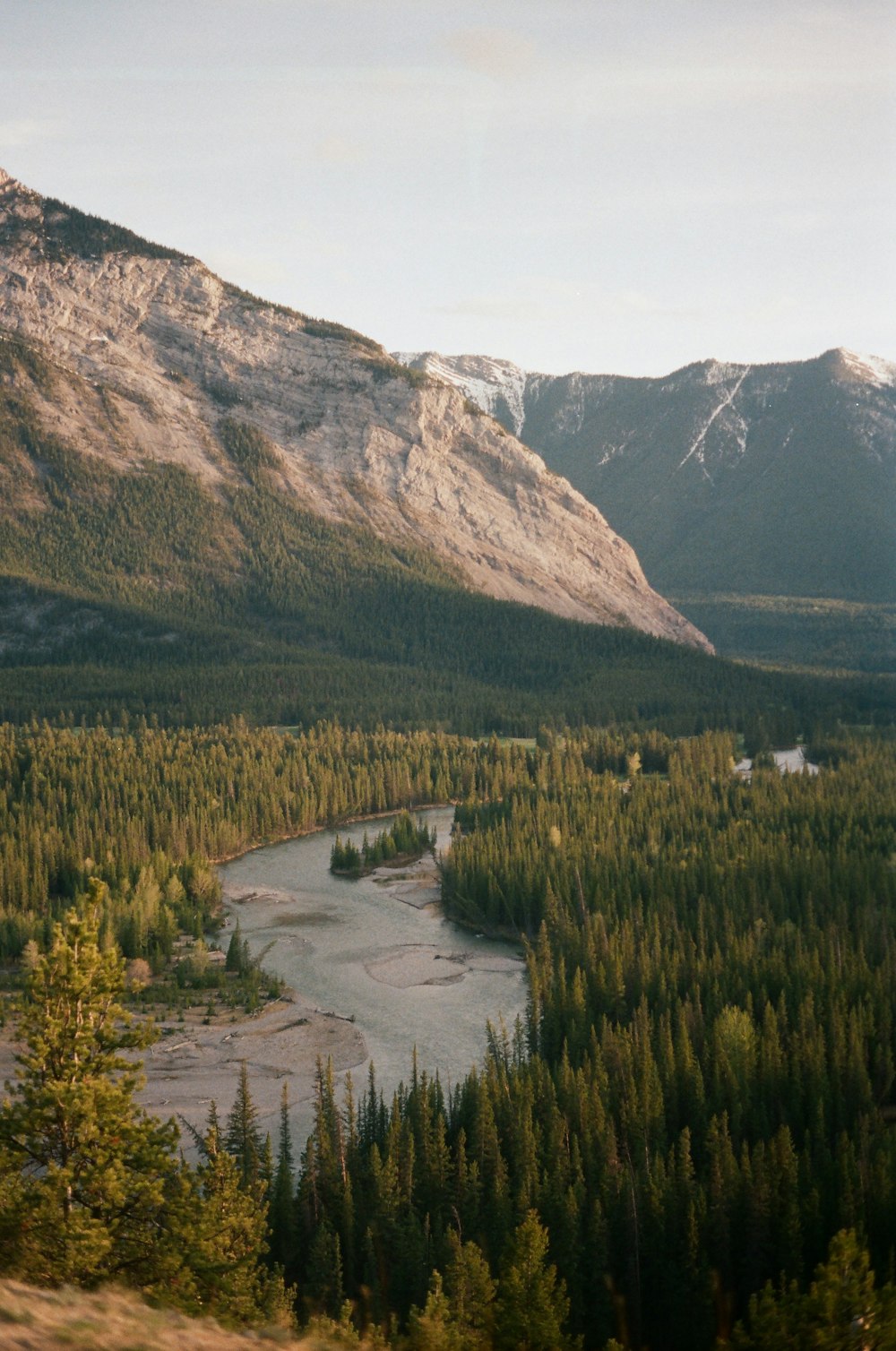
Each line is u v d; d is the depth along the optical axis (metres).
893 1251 81.38
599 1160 92.56
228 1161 73.25
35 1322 35.38
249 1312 58.06
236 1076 115.44
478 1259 74.75
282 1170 86.62
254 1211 72.25
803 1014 114.12
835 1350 69.06
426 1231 84.31
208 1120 95.56
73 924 60.25
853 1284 70.44
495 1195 87.56
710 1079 105.56
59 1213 52.94
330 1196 87.44
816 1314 70.06
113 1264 54.38
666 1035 108.06
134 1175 56.62
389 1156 89.00
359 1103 107.62
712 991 122.81
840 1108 102.12
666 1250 85.56
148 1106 107.56
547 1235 81.75
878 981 123.69
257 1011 132.88
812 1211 87.44
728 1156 90.12
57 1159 57.53
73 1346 34.53
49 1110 56.03
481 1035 127.06
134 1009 132.75
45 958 60.00
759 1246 86.38
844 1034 110.44
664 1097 102.62
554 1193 87.50
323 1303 78.69
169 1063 118.00
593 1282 83.69
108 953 60.59
